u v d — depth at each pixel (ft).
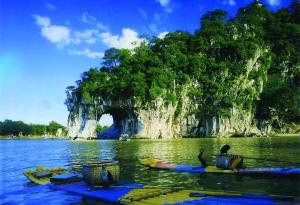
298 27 523.29
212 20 526.98
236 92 455.22
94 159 134.92
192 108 453.17
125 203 49.44
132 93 411.75
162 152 162.09
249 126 462.60
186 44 501.56
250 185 65.00
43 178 75.05
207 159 119.24
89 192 57.77
